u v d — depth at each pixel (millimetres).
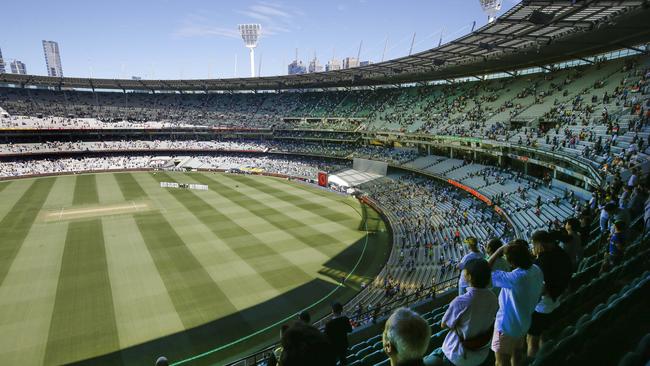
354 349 13555
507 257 5668
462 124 65062
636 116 36438
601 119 40781
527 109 56219
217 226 48500
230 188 73688
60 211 54438
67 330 25422
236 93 121812
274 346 19422
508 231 35688
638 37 42000
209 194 67875
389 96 93188
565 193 36719
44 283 31906
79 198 62906
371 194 66500
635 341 6449
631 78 45531
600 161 31422
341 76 84875
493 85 71062
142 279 33031
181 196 65812
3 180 76938
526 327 5551
